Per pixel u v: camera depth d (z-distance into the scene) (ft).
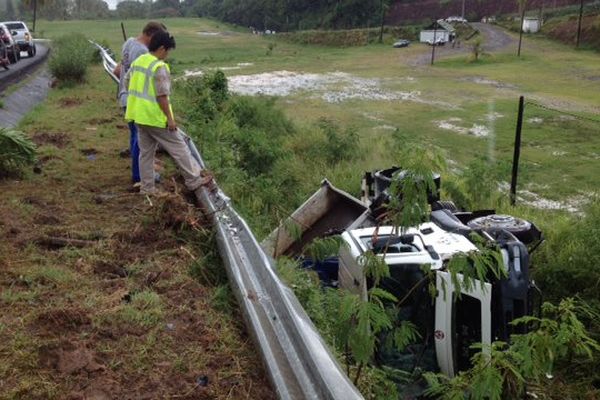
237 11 422.82
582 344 14.80
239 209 27.78
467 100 111.75
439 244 21.91
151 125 22.77
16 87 53.93
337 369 11.99
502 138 75.36
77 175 27.50
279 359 12.80
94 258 18.08
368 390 16.12
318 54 245.65
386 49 255.91
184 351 13.73
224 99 64.39
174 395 12.18
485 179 40.32
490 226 23.75
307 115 93.50
